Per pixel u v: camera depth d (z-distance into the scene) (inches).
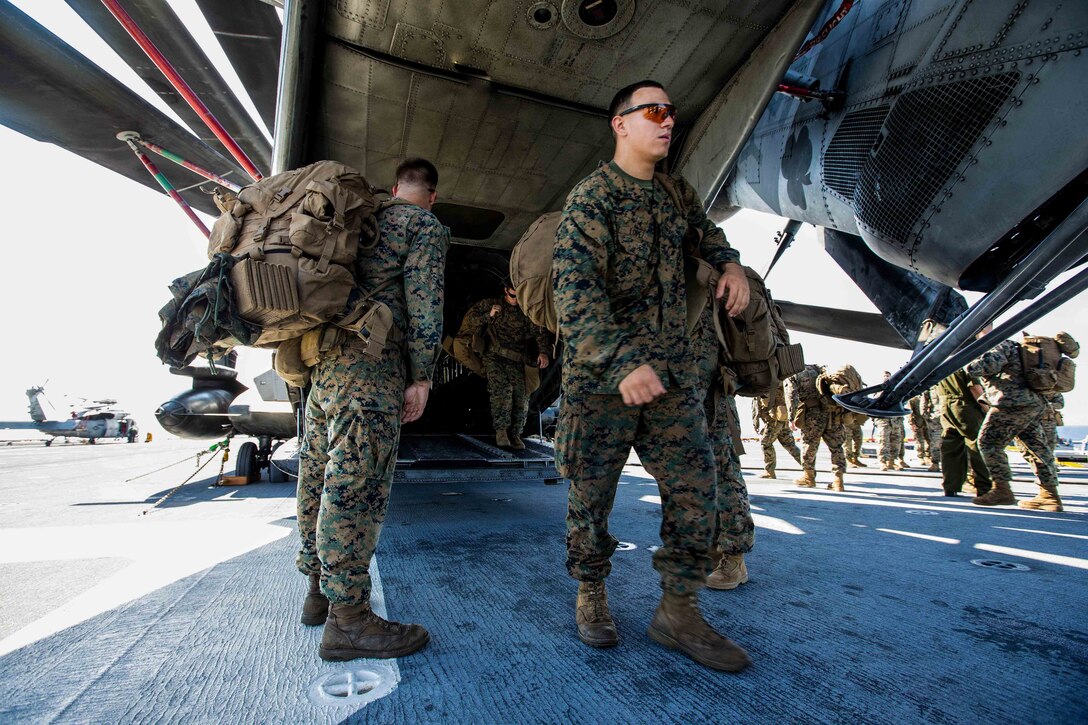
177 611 76.8
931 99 119.6
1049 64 99.2
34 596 84.0
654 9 124.8
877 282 213.6
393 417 62.9
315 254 58.9
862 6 150.9
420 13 125.0
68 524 148.4
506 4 123.0
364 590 61.2
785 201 192.9
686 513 60.4
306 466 70.8
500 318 217.9
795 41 124.3
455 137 159.2
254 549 116.3
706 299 70.7
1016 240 122.2
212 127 219.8
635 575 93.0
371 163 168.7
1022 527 135.6
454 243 227.8
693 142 158.7
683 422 60.7
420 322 63.6
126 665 58.9
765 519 147.7
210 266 55.5
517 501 185.5
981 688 52.0
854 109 145.2
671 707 48.9
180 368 63.2
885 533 127.7
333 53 134.6
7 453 613.0
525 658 59.7
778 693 51.4
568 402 62.8
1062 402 219.0
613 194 60.2
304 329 60.5
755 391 87.9
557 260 57.6
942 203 122.4
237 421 249.0
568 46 133.2
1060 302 114.7
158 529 140.1
